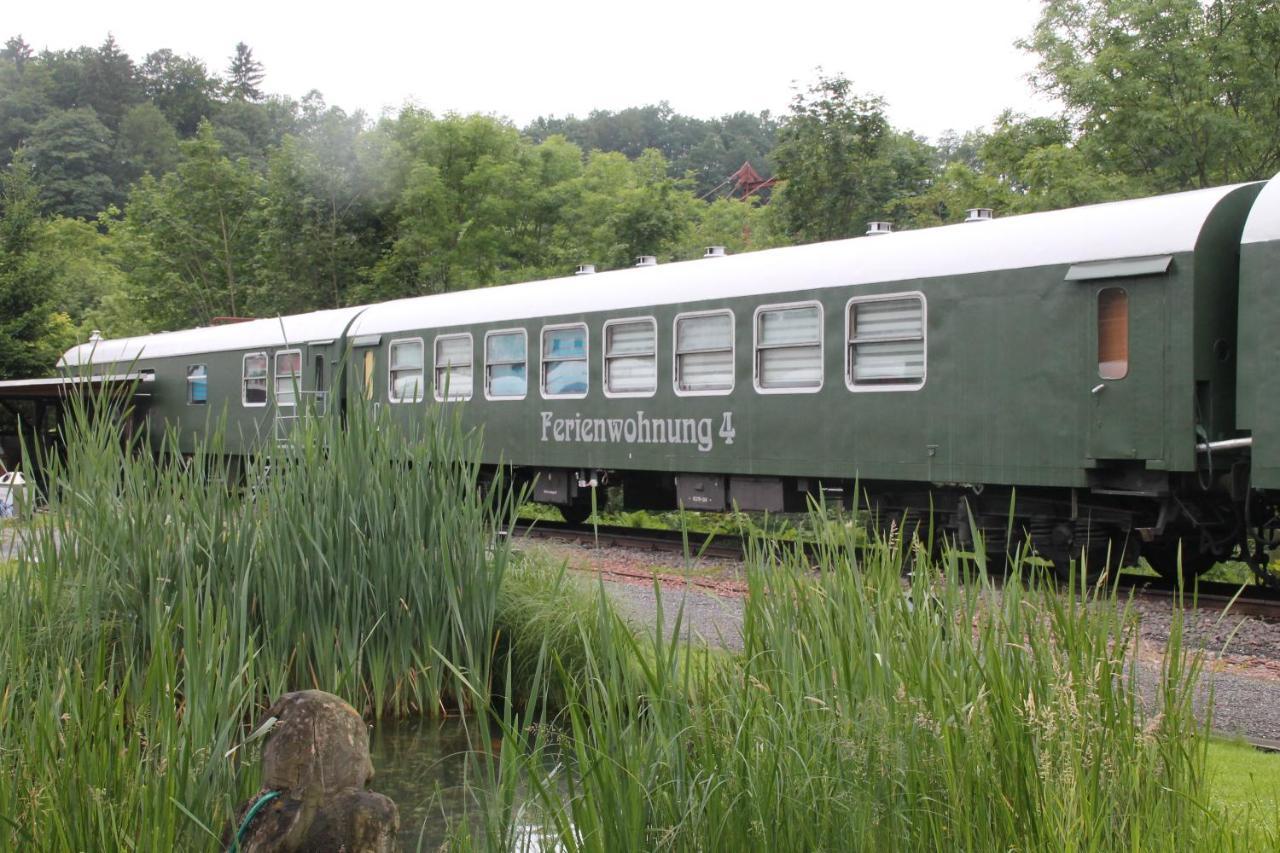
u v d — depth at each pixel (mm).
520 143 35094
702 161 105438
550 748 6711
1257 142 19922
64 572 6824
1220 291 10344
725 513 15875
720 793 3916
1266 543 11047
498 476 8242
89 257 55000
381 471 7762
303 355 20016
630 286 15070
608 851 3828
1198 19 20281
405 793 6137
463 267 32500
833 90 25875
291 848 3570
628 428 14977
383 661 7613
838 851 3809
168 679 4824
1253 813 4516
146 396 24250
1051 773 3652
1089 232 10844
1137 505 11078
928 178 26734
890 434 12227
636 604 9836
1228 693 7004
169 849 4098
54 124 92312
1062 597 5152
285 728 3662
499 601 8070
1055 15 21125
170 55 128750
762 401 13422
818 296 12844
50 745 4227
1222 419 10359
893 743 3893
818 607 4727
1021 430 11219
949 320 11734
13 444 24188
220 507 7496
